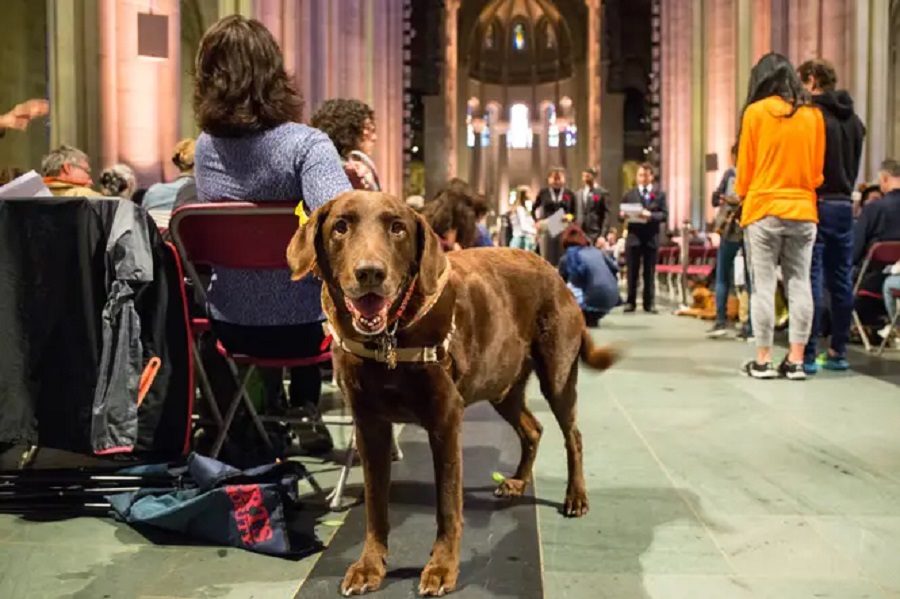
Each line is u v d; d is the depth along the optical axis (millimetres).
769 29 14609
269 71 3328
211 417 4301
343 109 4699
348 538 3014
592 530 3113
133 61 7914
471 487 3652
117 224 3219
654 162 23062
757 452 4211
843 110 6359
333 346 2500
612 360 3283
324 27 14703
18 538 3082
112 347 3217
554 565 2789
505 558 2812
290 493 3236
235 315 3473
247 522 2980
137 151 7961
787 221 6055
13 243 3301
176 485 3422
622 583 2646
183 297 3402
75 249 3295
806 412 5117
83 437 3309
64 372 3318
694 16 19328
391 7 22953
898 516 3262
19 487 3438
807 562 2816
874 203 7719
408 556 2834
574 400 3219
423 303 2328
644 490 3605
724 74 17609
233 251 3334
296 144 3281
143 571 2768
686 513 3303
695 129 19375
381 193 2271
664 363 7199
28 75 12898
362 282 2104
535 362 3117
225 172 3379
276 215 3223
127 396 3201
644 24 44281
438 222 6066
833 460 4051
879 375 6414
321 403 5375
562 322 3086
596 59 44000
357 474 3910
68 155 5027
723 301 9141
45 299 3312
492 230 27922
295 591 2596
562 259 10414
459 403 2451
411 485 3701
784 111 5891
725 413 5125
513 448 4348
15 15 12648
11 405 3326
